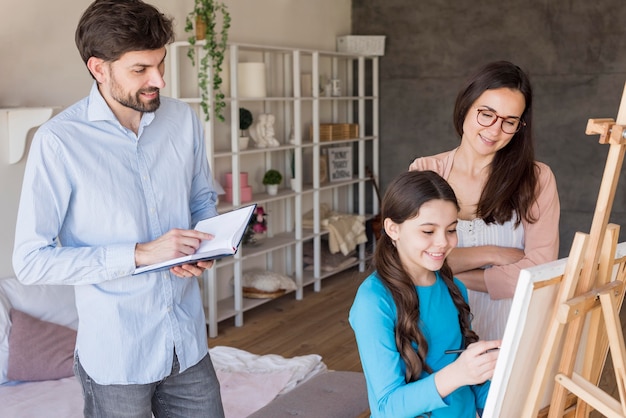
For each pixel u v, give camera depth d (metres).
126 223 1.95
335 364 4.52
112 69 1.84
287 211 6.29
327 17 6.68
